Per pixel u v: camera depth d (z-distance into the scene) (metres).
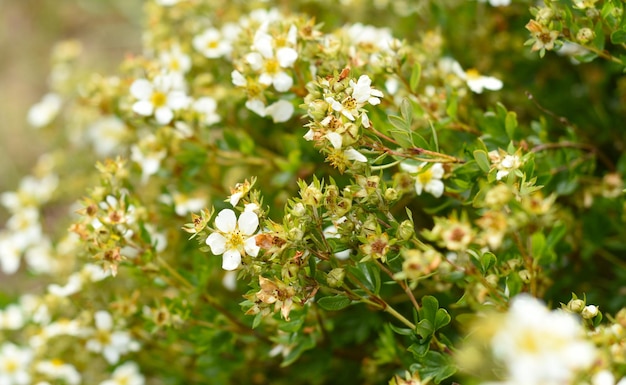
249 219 0.57
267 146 0.74
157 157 0.69
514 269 0.58
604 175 0.69
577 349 0.47
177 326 0.65
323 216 0.57
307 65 0.64
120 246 0.63
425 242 0.68
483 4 0.75
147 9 0.78
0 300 0.77
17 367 0.74
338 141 0.56
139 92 0.67
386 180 0.62
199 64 0.74
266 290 0.56
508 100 0.73
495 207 0.53
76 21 1.22
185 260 0.71
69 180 0.84
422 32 0.74
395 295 0.69
